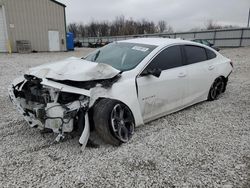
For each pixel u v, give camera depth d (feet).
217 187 7.64
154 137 11.07
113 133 9.66
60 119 9.16
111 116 9.57
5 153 9.55
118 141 10.00
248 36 92.38
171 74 12.53
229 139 11.07
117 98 9.96
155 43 13.06
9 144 10.30
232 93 19.71
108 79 10.09
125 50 12.82
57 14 74.79
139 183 7.80
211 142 10.72
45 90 9.61
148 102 11.45
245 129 12.29
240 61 45.50
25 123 12.67
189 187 7.64
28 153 9.55
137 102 10.78
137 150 9.84
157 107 12.10
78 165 8.74
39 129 10.91
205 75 15.26
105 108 9.42
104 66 10.09
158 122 12.91
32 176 8.10
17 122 12.84
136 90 10.76
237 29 94.84
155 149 9.96
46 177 8.05
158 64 12.04
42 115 9.49
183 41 14.30
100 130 9.60
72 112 9.11
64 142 10.46
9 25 64.80
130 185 7.71
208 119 13.56
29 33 69.26
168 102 12.73
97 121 9.50
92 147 9.97
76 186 7.63
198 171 8.49
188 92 14.05
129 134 10.66
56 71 9.89
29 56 55.26
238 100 17.57
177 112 14.61
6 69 32.58
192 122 13.05
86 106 9.25
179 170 8.54
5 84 22.77
